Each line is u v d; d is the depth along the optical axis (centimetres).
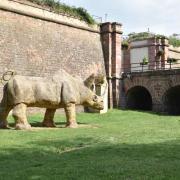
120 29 4081
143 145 1620
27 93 2194
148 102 4481
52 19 3478
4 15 3064
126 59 5116
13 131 2027
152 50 4909
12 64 3055
